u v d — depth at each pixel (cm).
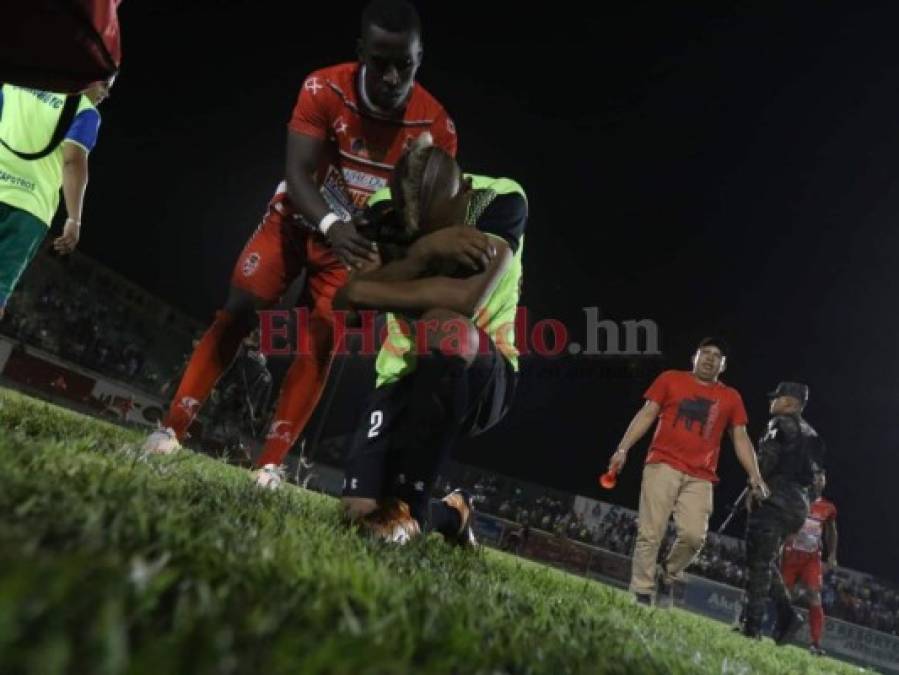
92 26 211
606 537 2455
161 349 2450
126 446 329
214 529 156
